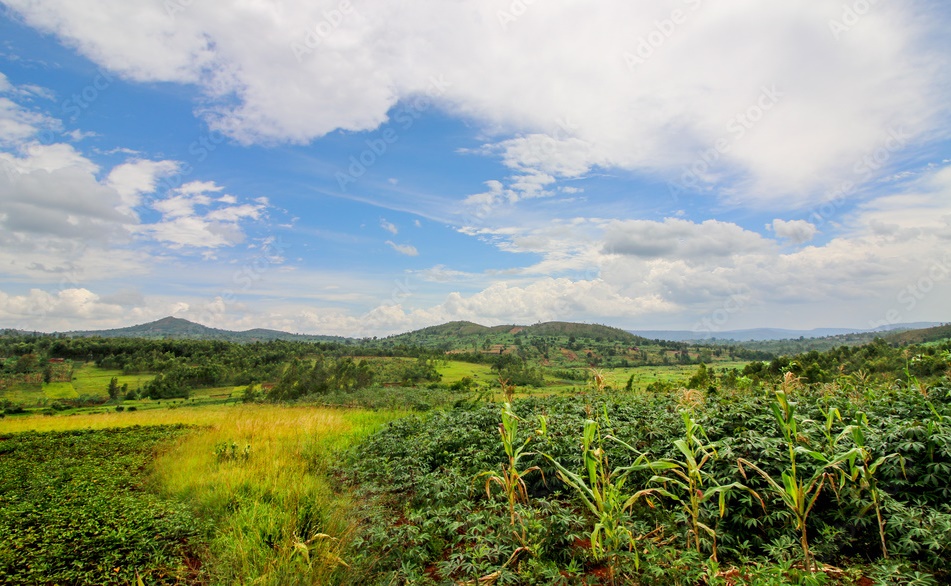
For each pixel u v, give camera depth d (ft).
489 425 35.68
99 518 23.54
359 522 21.90
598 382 28.99
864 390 27.35
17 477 34.47
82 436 55.67
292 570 16.43
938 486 15.64
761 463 17.43
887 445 17.11
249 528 21.29
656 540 15.56
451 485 23.88
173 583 17.87
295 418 65.05
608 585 13.96
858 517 14.83
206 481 29.32
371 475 30.73
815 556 14.49
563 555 16.01
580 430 25.99
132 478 33.55
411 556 17.31
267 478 28.68
